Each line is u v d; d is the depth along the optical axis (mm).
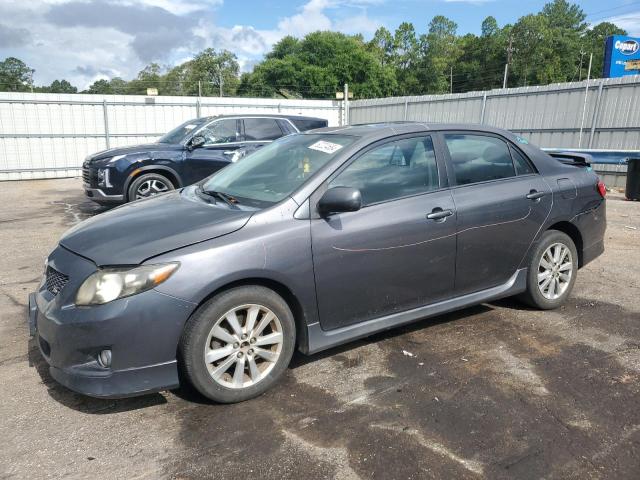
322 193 3393
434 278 3814
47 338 2936
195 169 9586
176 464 2600
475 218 3930
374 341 4004
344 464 2582
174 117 19969
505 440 2766
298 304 3275
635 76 14031
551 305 4574
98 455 2674
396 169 3734
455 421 2938
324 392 3266
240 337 3104
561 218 4484
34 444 2768
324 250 3293
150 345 2842
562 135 15906
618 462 2590
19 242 7668
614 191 12984
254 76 78500
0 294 5273
